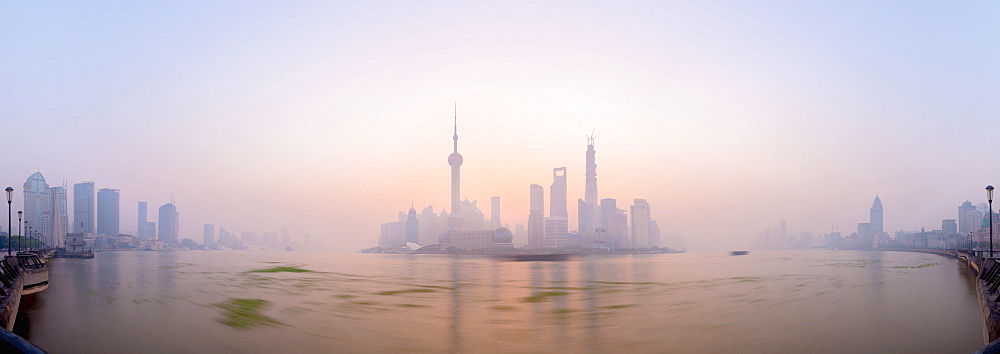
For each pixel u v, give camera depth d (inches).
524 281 3122.5
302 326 1294.3
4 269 1796.3
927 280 2888.8
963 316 1435.8
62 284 2679.6
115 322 1374.3
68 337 1172.5
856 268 4670.3
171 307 1699.1
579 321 1371.8
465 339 1112.2
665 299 1939.0
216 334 1185.4
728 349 1009.5
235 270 4414.4
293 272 4158.5
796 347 1024.9
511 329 1243.2
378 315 1504.7
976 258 3169.3
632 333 1179.3
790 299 1899.6
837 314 1477.6
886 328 1240.8
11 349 532.4
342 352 988.6
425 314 1526.8
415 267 5821.9
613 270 4899.1
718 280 3107.8
